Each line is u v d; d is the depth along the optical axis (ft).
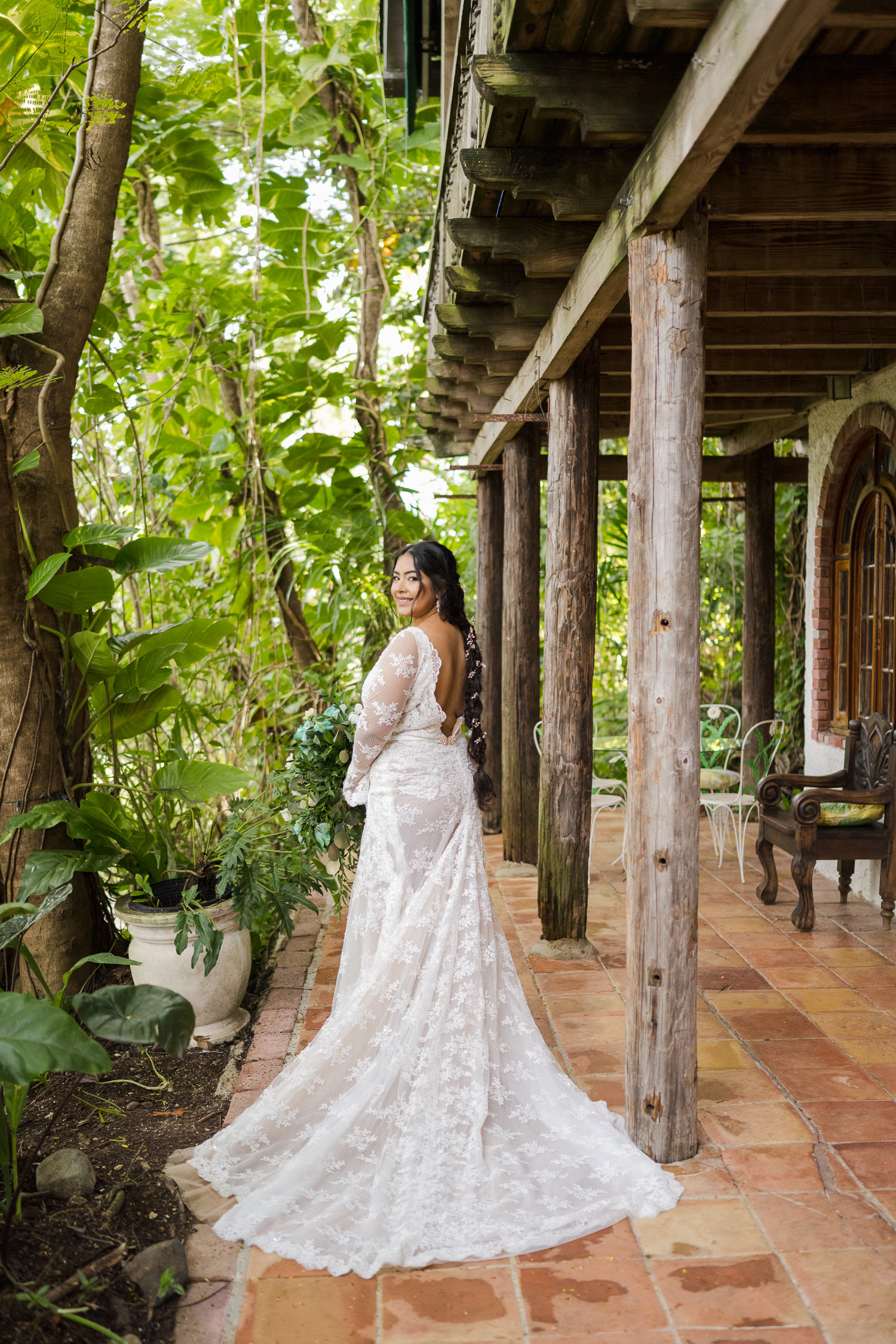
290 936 11.24
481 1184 7.66
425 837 8.96
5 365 11.39
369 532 22.77
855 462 17.40
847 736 16.08
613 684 29.32
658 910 8.13
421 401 21.94
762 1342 6.18
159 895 11.65
